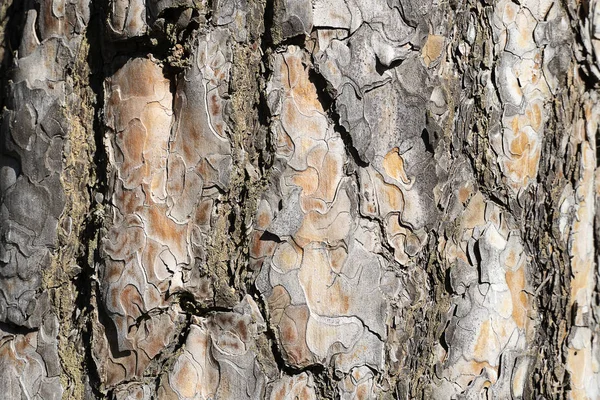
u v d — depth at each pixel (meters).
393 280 0.88
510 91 0.92
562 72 0.94
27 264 0.88
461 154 0.91
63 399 0.87
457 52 0.90
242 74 0.86
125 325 0.86
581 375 0.98
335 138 0.87
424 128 0.88
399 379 0.89
